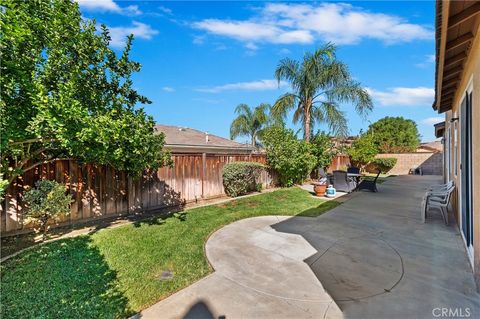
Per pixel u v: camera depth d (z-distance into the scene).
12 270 3.59
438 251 4.34
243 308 2.82
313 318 2.66
